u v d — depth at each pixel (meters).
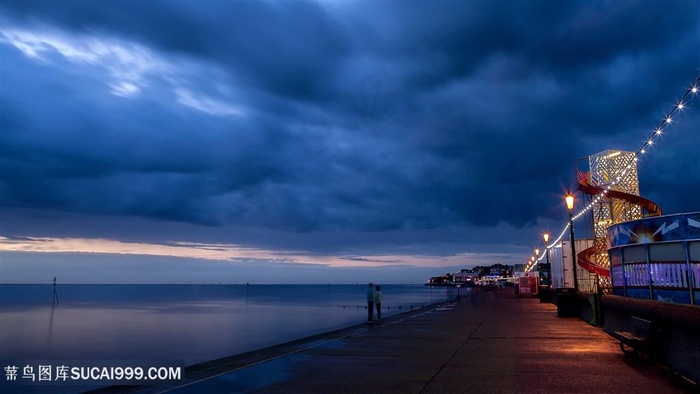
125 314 63.66
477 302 41.81
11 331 40.22
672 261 13.01
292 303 98.81
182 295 174.38
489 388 8.06
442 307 33.22
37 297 150.75
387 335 15.92
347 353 12.10
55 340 32.81
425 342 14.09
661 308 9.37
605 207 27.77
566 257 34.62
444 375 9.23
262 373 9.66
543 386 8.12
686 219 12.65
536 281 59.78
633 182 26.73
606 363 10.20
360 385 8.49
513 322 20.50
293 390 8.18
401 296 126.38
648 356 10.60
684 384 8.12
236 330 38.16
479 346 13.11
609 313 15.69
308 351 12.45
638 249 14.27
